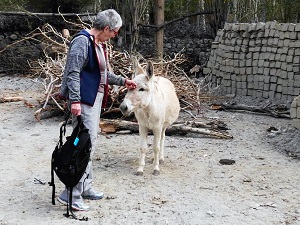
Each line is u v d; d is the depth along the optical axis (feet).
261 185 21.34
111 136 29.50
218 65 44.83
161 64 35.09
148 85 20.22
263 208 18.78
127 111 19.76
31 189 20.59
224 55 44.01
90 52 17.34
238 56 42.24
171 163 24.36
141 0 54.65
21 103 39.63
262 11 59.36
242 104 37.93
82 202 18.43
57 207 18.63
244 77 41.78
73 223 17.17
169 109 22.76
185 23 61.46
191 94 35.65
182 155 25.73
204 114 35.81
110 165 23.97
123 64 33.19
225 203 19.21
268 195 20.15
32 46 58.54
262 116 35.50
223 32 44.88
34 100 40.75
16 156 25.48
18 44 58.59
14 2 65.62
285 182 21.74
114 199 19.53
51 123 32.60
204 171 23.18
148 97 20.29
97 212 18.20
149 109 21.02
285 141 28.09
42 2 63.36
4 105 38.91
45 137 29.12
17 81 52.70
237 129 31.48
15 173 22.74
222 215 18.04
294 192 20.52
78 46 17.08
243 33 41.98
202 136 29.66
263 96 40.40
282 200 19.62
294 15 57.47
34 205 18.83
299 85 37.73
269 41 40.01
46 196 19.80
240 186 21.17
